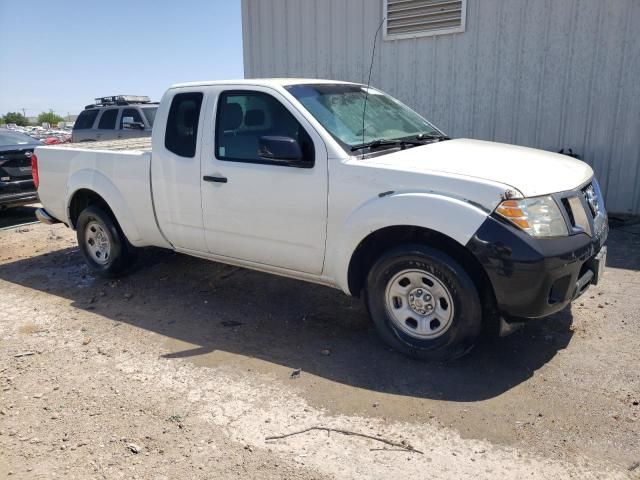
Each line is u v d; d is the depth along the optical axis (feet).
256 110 14.55
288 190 13.82
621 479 8.98
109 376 12.74
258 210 14.48
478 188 11.48
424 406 11.21
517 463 9.43
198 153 15.48
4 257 23.31
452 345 12.32
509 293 11.35
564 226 11.67
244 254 15.34
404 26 28.89
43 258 22.90
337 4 30.68
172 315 16.29
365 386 12.03
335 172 13.05
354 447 10.00
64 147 20.25
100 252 19.49
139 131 42.47
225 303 17.07
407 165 12.53
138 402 11.62
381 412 11.05
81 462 9.79
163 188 16.44
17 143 31.17
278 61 33.40
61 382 12.53
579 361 12.76
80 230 19.58
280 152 13.05
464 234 11.35
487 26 26.73
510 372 12.40
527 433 10.23
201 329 15.25
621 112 24.71
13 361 13.61
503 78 26.89
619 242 22.03
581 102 25.43
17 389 12.28
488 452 9.74
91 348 14.23
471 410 11.01
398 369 12.71
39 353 14.02
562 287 11.77
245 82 14.89
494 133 27.68
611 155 25.32
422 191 11.99
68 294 18.38
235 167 14.71
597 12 24.27
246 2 33.73
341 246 13.12
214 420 10.92
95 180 18.29
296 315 16.02
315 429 10.55
